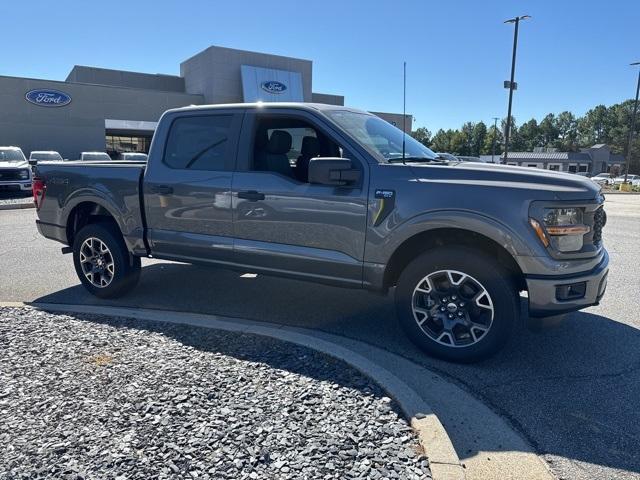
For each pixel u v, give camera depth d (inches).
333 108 189.3
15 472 98.0
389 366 157.3
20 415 118.5
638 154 3848.4
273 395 129.0
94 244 224.1
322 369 145.4
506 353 167.3
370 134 182.4
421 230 155.2
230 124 193.5
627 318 202.1
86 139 1350.9
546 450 115.6
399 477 98.0
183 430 112.4
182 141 203.8
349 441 109.4
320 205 170.6
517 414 130.4
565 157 3671.3
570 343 175.9
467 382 147.3
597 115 5088.6
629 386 145.3
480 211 147.8
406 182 158.4
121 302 220.8
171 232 204.5
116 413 119.3
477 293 153.1
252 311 209.2
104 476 97.0
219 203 190.9
